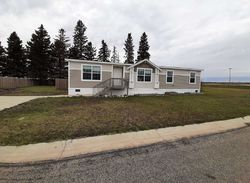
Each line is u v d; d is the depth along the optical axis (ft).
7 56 115.75
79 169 11.13
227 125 23.81
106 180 9.77
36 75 113.70
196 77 75.51
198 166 11.70
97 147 14.99
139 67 62.08
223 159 12.91
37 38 113.91
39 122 21.35
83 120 22.67
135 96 56.03
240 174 10.64
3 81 72.28
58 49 122.52
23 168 11.15
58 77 122.52
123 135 18.10
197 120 25.32
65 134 17.60
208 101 46.73
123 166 11.63
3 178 9.87
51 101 39.63
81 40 144.66
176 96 59.16
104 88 55.47
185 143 16.56
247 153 14.14
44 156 13.00
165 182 9.63
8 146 14.61
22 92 62.54
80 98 46.42
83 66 54.24
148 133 19.04
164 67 66.69
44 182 9.47
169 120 24.56
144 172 10.78
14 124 20.51
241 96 65.41
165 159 12.85
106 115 25.89
